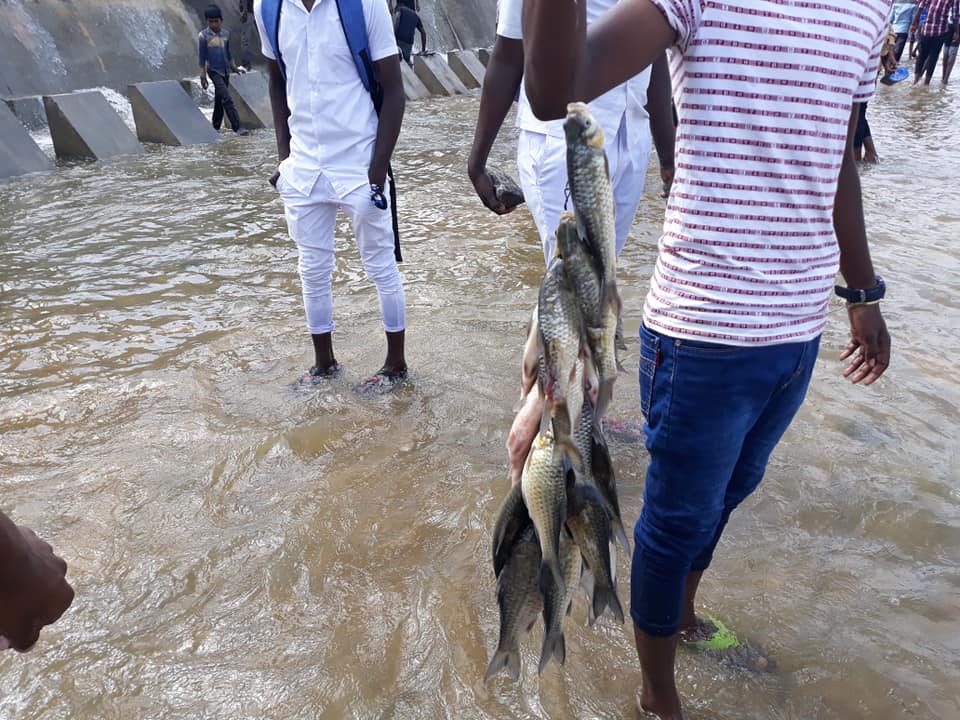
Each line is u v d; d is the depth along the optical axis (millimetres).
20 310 5312
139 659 2512
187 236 6961
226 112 12422
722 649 2510
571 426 1721
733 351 1839
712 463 1959
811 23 1719
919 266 5750
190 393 4121
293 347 4684
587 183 1607
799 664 2473
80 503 3260
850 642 2555
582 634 2582
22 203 8148
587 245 1660
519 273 5793
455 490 3309
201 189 8695
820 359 4418
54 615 1202
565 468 1737
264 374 4348
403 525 3109
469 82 18109
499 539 1878
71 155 10438
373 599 2742
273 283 5777
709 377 1866
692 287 1849
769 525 3102
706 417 1907
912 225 6742
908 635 2586
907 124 11906
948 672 2445
